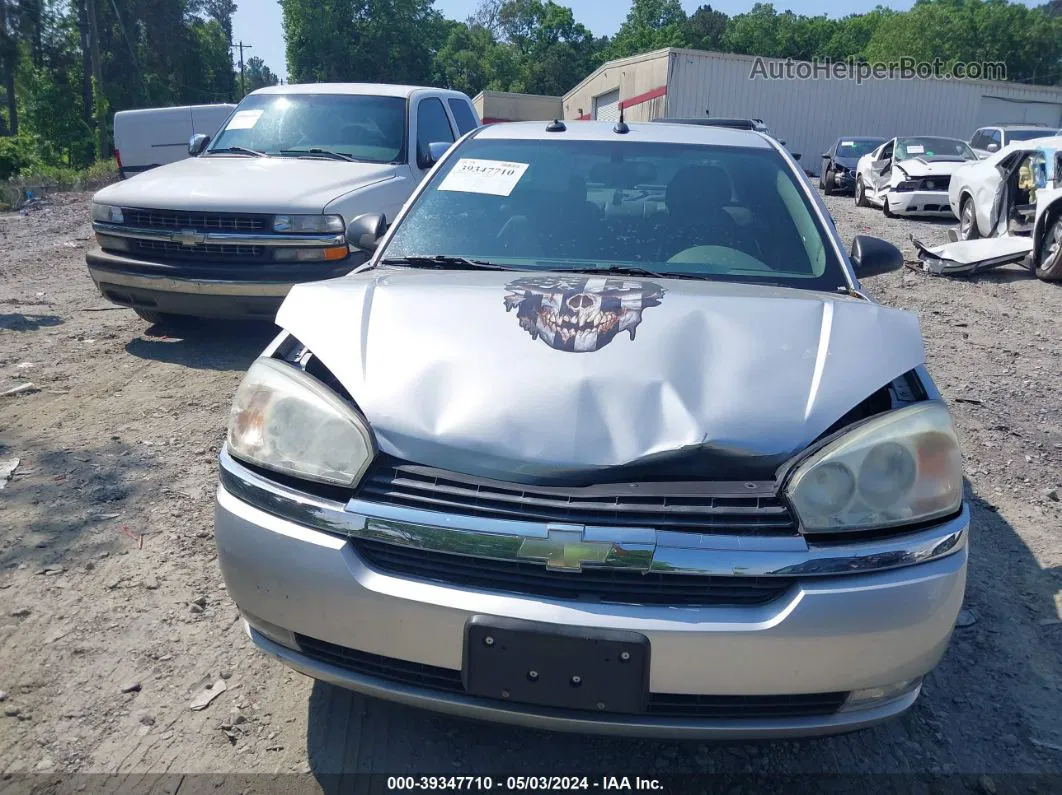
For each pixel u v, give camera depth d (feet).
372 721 8.79
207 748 8.32
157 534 12.12
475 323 8.22
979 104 103.40
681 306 8.38
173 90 196.95
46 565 11.23
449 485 7.16
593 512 6.87
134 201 20.08
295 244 19.38
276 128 24.34
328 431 7.50
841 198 69.10
